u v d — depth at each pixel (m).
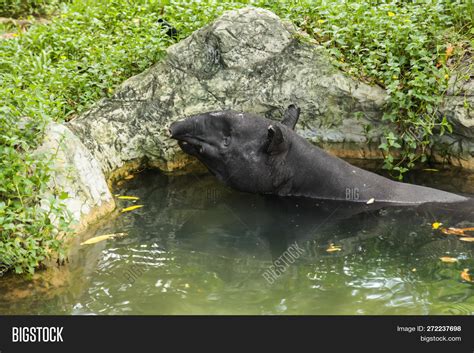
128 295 4.85
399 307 4.64
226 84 7.82
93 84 7.92
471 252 5.50
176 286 4.98
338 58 8.01
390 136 7.42
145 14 9.33
